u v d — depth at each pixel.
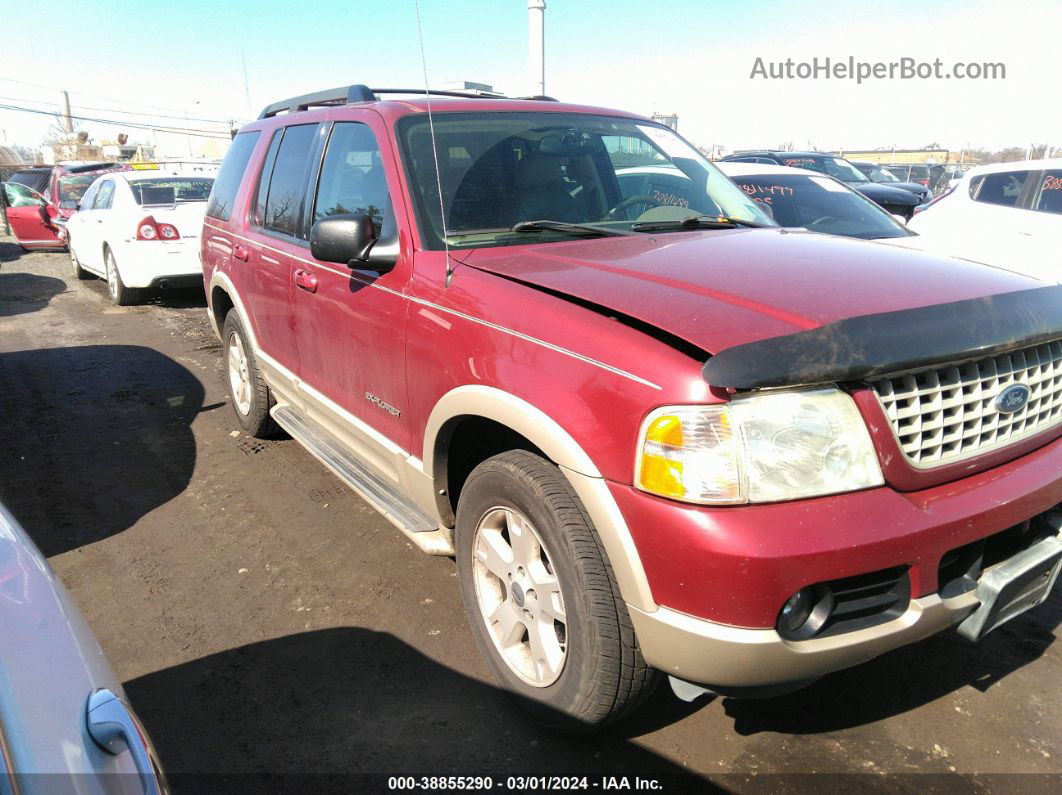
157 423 5.49
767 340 1.87
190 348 7.77
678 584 1.90
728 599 1.84
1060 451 2.35
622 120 3.79
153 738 2.49
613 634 2.10
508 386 2.29
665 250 2.70
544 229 3.00
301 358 3.86
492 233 2.96
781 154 14.52
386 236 2.99
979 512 2.03
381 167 3.16
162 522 3.98
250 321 4.49
